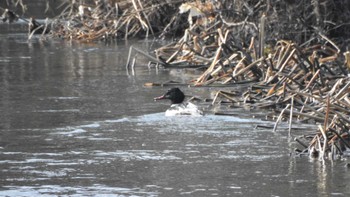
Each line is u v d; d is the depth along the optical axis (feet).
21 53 133.49
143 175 57.82
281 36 129.80
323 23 133.18
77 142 67.46
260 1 132.36
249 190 54.39
